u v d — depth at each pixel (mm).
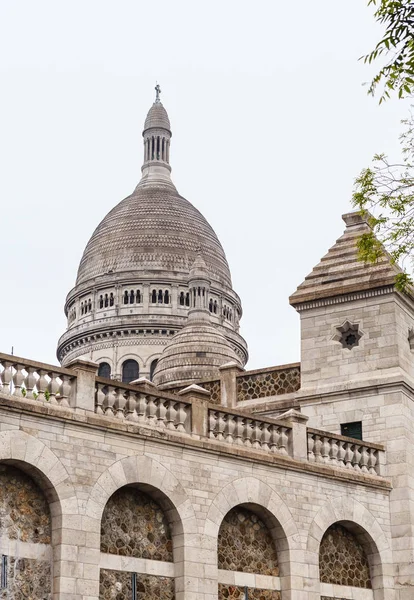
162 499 32812
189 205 168500
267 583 35469
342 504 38406
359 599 38656
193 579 32719
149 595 32031
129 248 158500
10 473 29531
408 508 40125
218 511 34000
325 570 37750
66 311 164625
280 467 36375
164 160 175000
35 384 30359
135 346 152250
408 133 30375
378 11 26500
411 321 44156
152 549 32500
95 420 31078
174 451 33250
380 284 42812
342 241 46000
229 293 160250
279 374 45312
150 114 177375
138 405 32812
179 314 154375
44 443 29891
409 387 42000
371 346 42781
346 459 39562
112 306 155500
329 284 44281
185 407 34281
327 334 43906
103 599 30797
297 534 36312
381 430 41469
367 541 39375
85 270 161125
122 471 31609
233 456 34875
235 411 35594
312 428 38750
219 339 121375
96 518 30609
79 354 156000
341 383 42781
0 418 29047
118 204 169375
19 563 29125
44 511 30078
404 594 39281
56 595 29375
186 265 157500
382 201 30609
